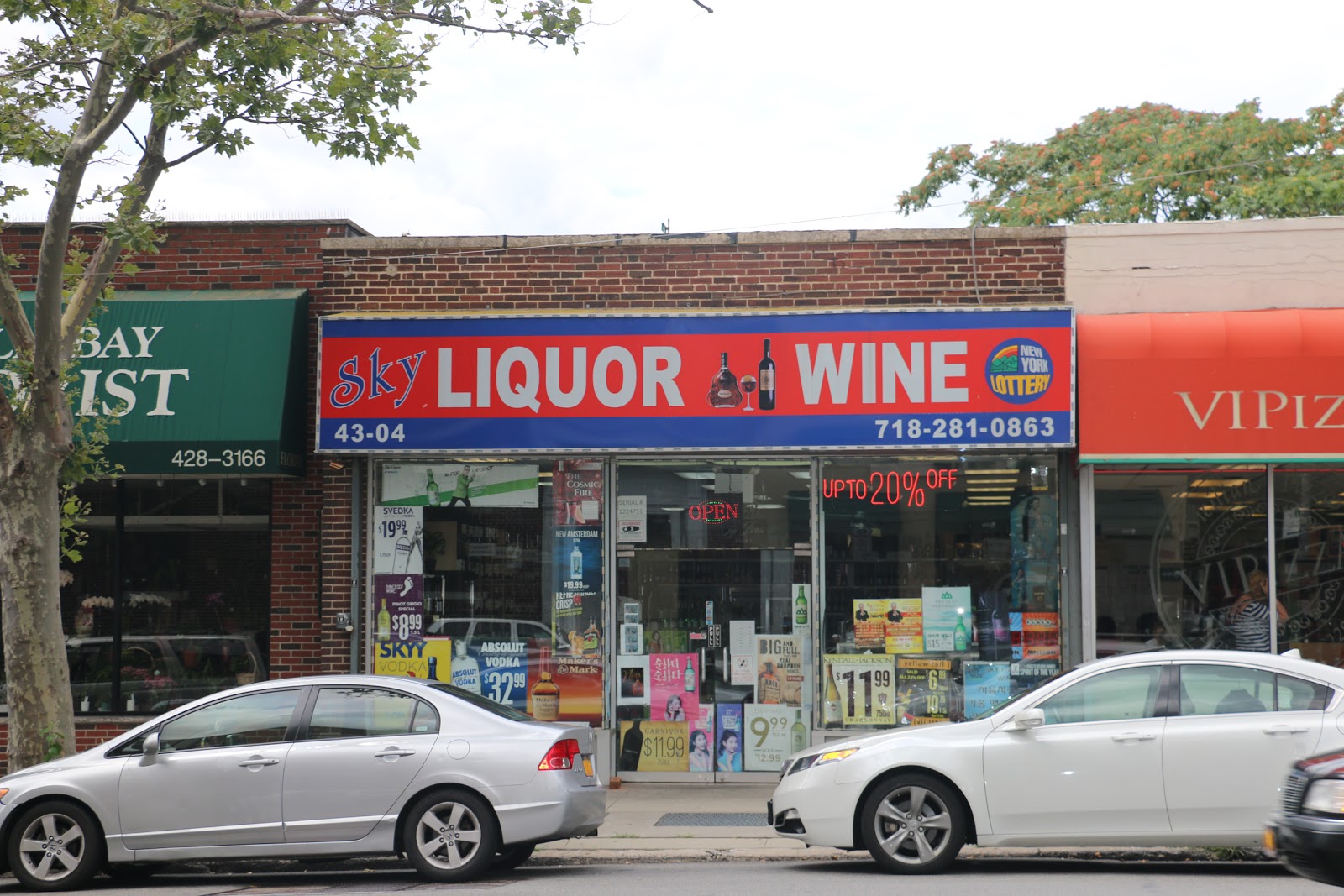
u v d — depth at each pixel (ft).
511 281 48.06
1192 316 44.34
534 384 45.80
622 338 45.73
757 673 46.73
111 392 46.06
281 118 39.88
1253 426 42.93
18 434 36.86
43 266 35.91
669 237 47.57
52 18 38.60
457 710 32.17
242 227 49.06
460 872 30.89
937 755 30.81
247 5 37.40
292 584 48.52
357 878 33.24
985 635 45.78
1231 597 44.68
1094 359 43.86
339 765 31.45
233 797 31.50
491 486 47.70
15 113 37.91
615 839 36.70
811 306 46.98
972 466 46.19
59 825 32.01
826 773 31.55
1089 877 30.40
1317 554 44.47
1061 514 45.52
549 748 31.32
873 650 46.21
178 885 32.86
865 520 46.55
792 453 45.65
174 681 49.01
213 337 46.57
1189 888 28.27
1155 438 43.16
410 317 46.14
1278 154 91.15
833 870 32.32
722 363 45.37
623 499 47.47
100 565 49.44
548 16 37.32
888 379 44.73
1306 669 30.35
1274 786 29.27
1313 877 21.33
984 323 44.47
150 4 37.88
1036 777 30.32
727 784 46.37
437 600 47.52
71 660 49.21
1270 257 45.39
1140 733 30.07
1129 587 45.03
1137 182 89.76
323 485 48.14
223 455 45.65
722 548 47.06
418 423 45.88
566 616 47.26
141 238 36.70
